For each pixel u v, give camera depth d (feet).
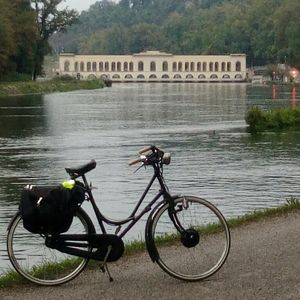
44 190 36.99
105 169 109.70
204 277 38.81
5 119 228.63
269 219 55.57
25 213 36.86
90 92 490.90
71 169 38.19
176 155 128.88
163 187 39.65
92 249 38.24
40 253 50.70
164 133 175.83
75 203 37.42
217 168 110.42
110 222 38.99
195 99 372.17
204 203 40.01
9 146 148.15
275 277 38.65
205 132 176.96
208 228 43.27
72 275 38.86
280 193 87.15
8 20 474.08
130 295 36.55
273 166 112.16
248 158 123.03
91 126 200.34
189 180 97.86
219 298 35.63
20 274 38.52
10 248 38.24
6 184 97.14
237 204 79.82
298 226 52.03
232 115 241.35
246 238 48.55
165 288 37.55
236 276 39.19
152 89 574.56
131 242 51.16
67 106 304.30
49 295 36.96
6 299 36.40
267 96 407.03
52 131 184.65
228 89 565.12
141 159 39.37
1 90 425.69
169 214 39.55
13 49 471.62
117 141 157.07
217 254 39.96
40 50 574.56
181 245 43.39
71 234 37.88
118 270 41.39
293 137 159.63
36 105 312.50
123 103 329.93
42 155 131.13
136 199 81.76
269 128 183.73
